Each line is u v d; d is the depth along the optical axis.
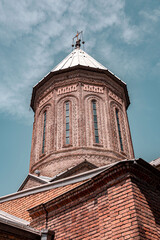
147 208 7.34
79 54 26.77
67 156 18.53
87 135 19.53
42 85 24.14
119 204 7.39
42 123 22.00
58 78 23.11
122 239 6.79
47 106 22.48
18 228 7.47
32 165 20.05
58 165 18.27
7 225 7.29
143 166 7.98
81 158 18.31
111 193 7.76
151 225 7.04
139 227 6.71
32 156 20.80
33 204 11.19
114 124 21.22
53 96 22.19
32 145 21.91
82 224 8.07
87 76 22.83
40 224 9.16
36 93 24.58
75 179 10.52
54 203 9.12
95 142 19.42
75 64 24.12
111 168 7.97
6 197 12.45
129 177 7.62
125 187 7.54
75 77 22.64
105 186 8.05
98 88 22.48
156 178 8.25
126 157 20.06
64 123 20.45
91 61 25.56
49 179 17.38
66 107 21.36
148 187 7.94
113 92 23.28
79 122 20.02
